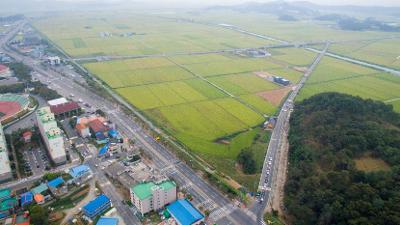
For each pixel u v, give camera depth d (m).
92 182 195.75
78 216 168.62
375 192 159.62
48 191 183.38
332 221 156.00
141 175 198.25
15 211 170.50
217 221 166.12
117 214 170.62
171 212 168.25
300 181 186.75
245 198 183.62
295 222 165.38
